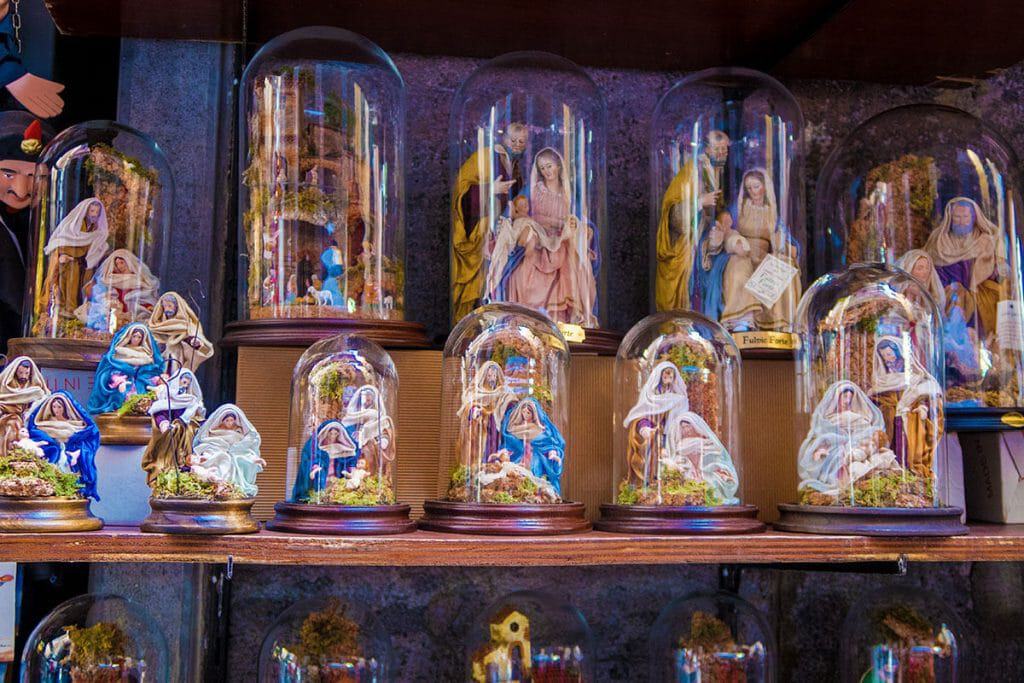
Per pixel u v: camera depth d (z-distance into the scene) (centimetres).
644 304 226
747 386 211
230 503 156
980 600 230
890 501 172
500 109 201
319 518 162
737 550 168
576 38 217
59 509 153
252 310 187
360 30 213
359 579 211
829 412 179
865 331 181
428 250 219
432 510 173
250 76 199
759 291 197
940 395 180
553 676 179
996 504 200
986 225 202
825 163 223
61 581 200
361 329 182
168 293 180
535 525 165
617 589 218
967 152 207
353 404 170
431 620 211
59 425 156
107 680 167
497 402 173
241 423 160
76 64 212
